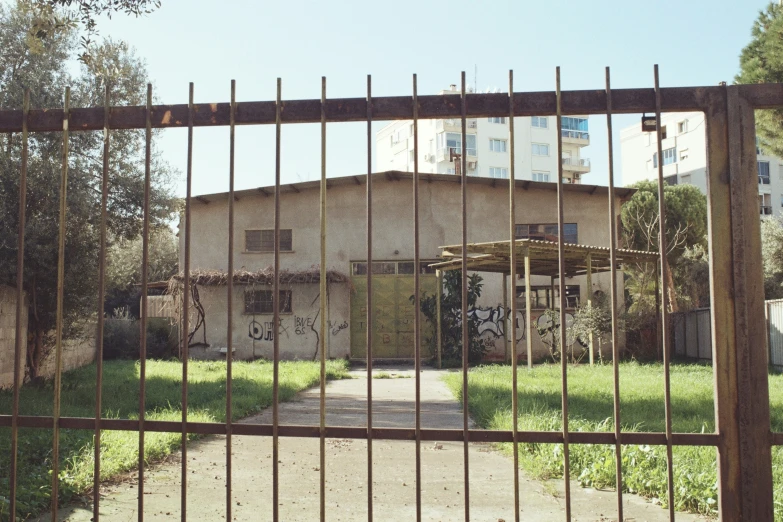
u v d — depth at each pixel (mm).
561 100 3367
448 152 68750
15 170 12273
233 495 5480
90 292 14234
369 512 3332
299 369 18672
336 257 25984
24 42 12664
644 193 34125
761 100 3420
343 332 25594
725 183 3420
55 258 12922
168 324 26344
